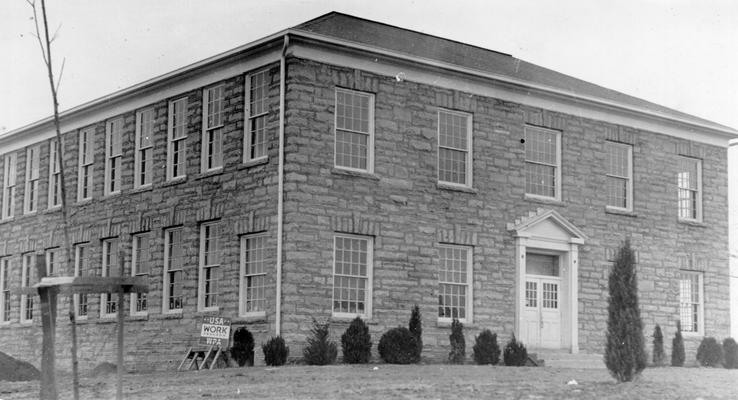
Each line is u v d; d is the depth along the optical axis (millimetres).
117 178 33500
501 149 30391
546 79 32562
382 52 27797
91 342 32875
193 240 29469
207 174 29219
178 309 29938
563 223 31000
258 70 27906
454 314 28953
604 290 32031
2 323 38281
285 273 25828
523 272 30109
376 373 21938
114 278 13242
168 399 16891
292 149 26266
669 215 34188
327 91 27031
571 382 19734
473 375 21797
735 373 26297
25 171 38312
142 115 32750
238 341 26656
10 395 17891
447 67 29047
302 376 21125
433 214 28656
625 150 33656
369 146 27797
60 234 35531
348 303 26984
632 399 17094
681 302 34500
